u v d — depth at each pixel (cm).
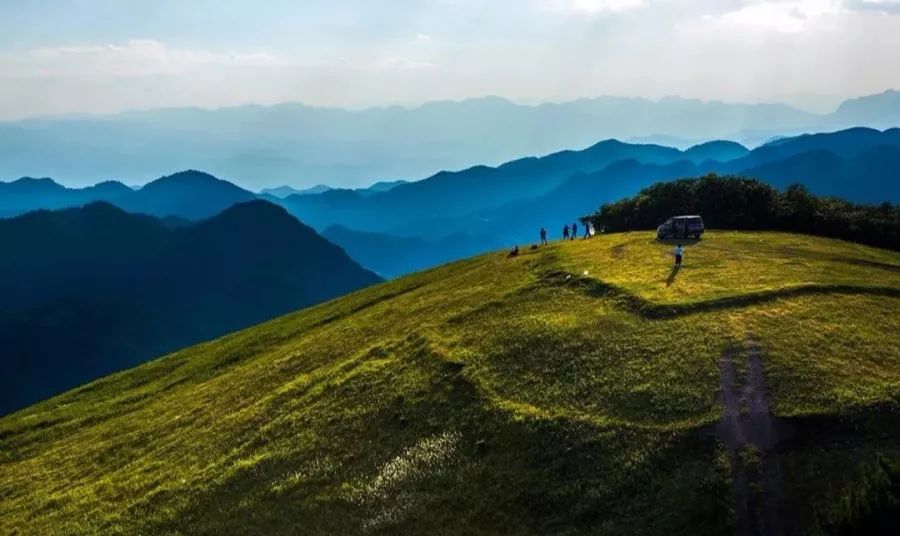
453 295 6888
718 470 3281
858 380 3794
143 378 8381
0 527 4525
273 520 3688
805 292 5197
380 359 5456
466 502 3541
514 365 4722
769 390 3797
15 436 6975
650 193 10731
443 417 4316
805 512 2991
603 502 3303
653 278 5891
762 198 9719
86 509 4391
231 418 5244
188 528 3797
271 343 8038
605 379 4272
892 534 2356
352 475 3962
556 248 8125
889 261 6700
